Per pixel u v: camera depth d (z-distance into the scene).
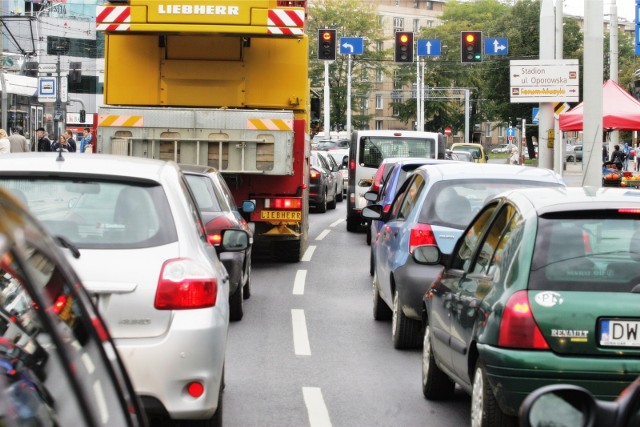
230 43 21.48
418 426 9.29
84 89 115.69
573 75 37.78
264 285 19.19
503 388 7.32
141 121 19.86
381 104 172.75
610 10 55.38
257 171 19.86
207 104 21.61
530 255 7.54
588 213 7.71
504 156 161.25
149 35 21.42
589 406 4.37
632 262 7.49
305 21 21.78
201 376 7.39
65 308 3.48
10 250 3.06
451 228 12.48
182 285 7.42
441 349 9.31
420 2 188.75
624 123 30.78
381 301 15.17
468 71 141.25
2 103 45.69
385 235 14.42
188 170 15.09
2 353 3.14
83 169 7.88
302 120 20.91
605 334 7.28
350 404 10.13
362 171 32.62
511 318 7.34
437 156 32.75
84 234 7.54
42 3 97.19
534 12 103.50
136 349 7.24
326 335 14.04
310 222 36.84
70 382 3.26
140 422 3.95
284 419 9.50
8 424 2.86
